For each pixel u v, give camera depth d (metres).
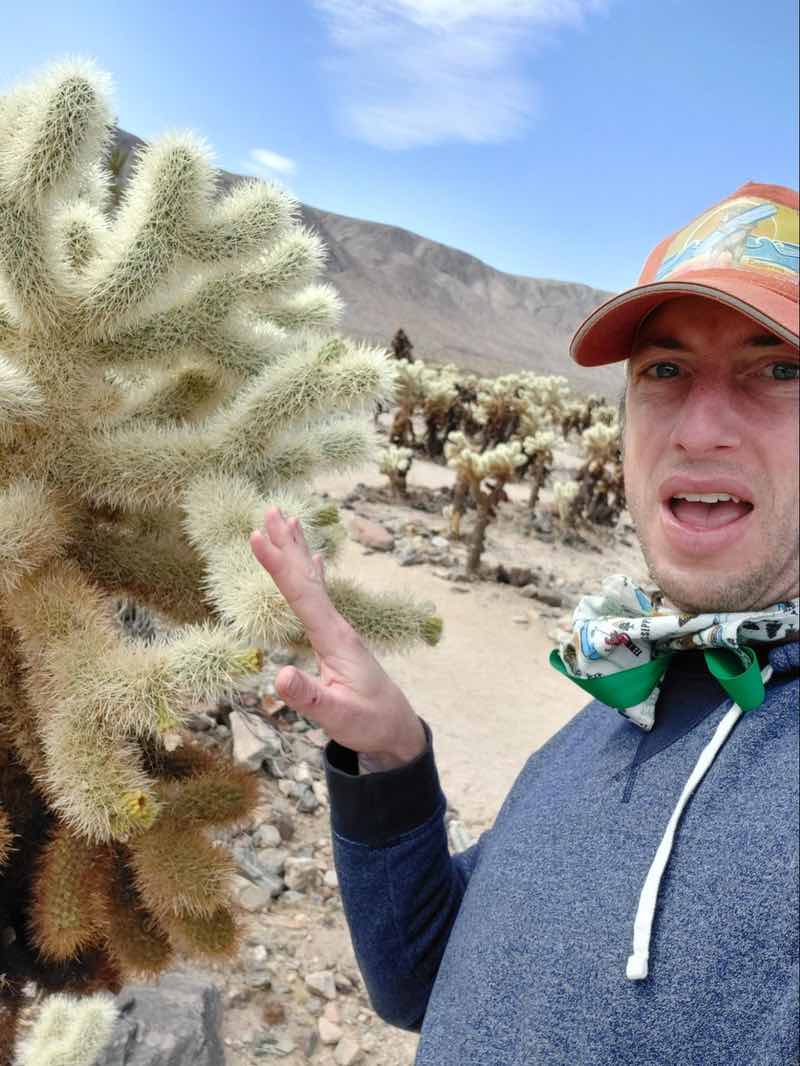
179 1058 1.39
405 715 0.60
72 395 0.70
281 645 0.68
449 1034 0.51
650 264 0.52
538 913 0.48
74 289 0.67
